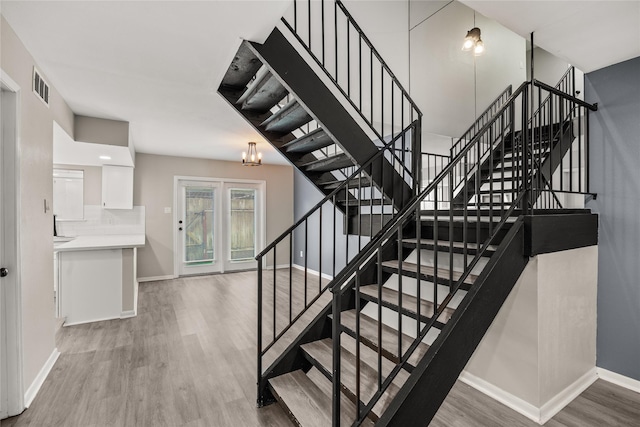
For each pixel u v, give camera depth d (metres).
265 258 6.86
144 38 1.98
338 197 3.46
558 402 2.12
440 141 4.29
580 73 4.21
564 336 2.17
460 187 4.20
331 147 5.26
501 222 1.89
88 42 2.02
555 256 2.11
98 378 2.43
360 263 1.54
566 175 3.75
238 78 2.59
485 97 4.39
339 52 3.10
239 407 2.10
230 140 4.66
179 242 6.05
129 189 5.18
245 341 3.14
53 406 2.09
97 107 3.20
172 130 4.07
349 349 2.19
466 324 1.63
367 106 3.58
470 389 2.33
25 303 2.10
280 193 7.07
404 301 2.17
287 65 2.12
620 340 2.36
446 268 2.40
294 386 2.08
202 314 3.93
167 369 2.58
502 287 1.79
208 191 6.36
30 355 2.18
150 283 5.52
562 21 1.89
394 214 2.75
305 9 2.69
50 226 2.56
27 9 1.69
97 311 3.70
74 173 5.05
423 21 3.61
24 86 2.08
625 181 2.33
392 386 1.81
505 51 4.58
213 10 1.70
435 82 3.94
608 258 2.41
